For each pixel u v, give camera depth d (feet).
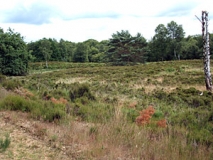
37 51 282.15
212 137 17.57
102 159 14.08
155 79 67.62
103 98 37.58
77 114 25.62
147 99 37.14
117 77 78.23
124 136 17.16
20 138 16.34
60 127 19.31
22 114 22.63
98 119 23.08
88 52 340.18
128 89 48.91
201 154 14.38
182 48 264.11
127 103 34.01
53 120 21.47
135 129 18.44
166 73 81.71
